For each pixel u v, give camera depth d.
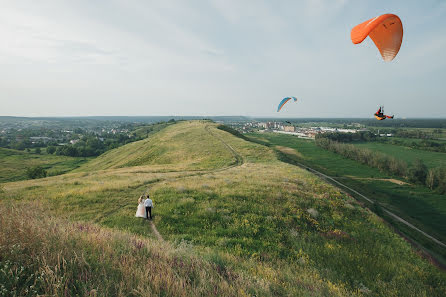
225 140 59.41
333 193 22.66
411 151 129.62
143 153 57.84
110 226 11.66
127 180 23.11
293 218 14.98
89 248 5.41
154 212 13.73
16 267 3.99
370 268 10.72
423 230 36.41
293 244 11.96
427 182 67.88
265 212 15.06
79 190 17.34
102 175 28.22
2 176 81.00
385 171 82.81
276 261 9.78
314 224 14.95
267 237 12.19
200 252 7.93
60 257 4.52
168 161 46.44
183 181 22.84
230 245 10.71
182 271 5.20
